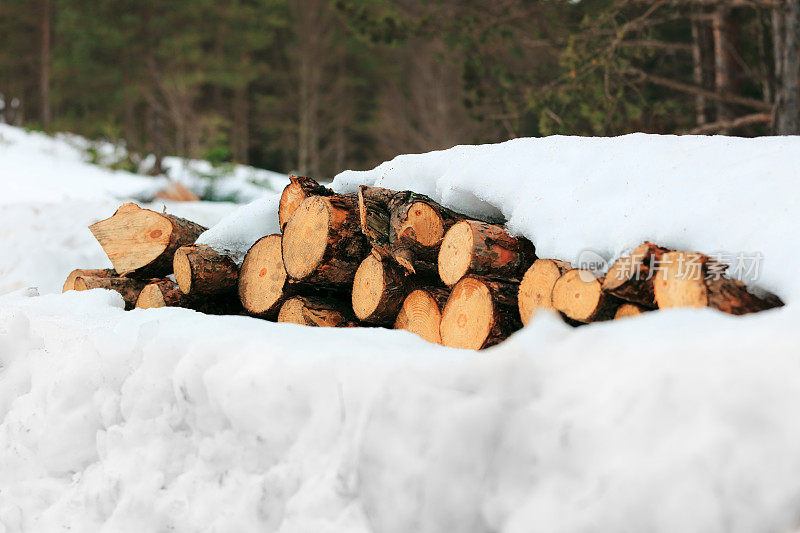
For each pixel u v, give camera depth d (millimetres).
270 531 2184
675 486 1557
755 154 2748
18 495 2918
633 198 2816
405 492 1894
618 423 1681
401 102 33500
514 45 10195
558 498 1688
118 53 26391
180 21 26203
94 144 22906
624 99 8945
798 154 2645
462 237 3133
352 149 39812
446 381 1985
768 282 2305
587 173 3068
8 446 3092
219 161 20281
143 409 2699
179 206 8297
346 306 3752
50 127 25000
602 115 8883
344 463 2084
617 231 2748
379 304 3326
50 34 35562
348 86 38844
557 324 2033
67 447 2887
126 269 4387
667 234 2588
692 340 1744
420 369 2045
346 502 2053
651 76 8984
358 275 3469
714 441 1549
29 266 6480
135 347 2820
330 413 2186
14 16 33875
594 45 8891
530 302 2922
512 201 3225
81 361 2986
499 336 2934
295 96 37094
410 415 1958
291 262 3633
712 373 1620
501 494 1776
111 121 25297
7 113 37406
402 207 3271
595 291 2662
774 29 8383
